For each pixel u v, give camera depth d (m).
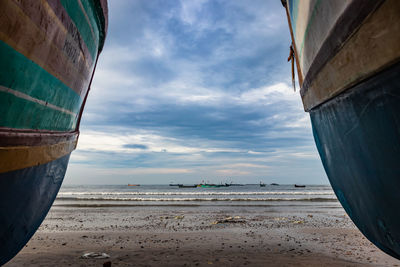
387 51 1.20
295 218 12.30
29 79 2.08
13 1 1.70
